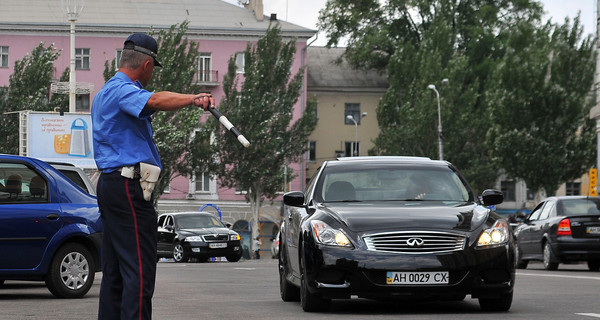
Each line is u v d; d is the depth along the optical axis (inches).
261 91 3270.2
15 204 676.7
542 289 752.3
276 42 3292.3
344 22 3954.2
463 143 3440.0
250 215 3727.9
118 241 317.7
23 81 3235.7
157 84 3159.5
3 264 665.6
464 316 526.3
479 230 542.3
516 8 3836.1
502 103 2915.8
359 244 535.5
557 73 2871.6
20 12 3617.1
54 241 684.7
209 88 3772.1
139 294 316.5
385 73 4092.0
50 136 2258.9
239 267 1358.3
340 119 4195.4
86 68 3617.1
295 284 611.5
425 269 528.1
